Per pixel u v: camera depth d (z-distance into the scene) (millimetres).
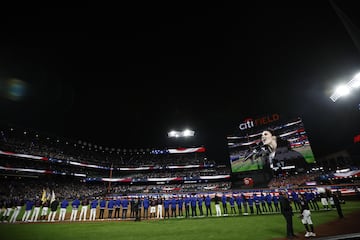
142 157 72875
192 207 21672
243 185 49750
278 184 45281
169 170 68125
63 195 47469
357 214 18797
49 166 54312
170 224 17406
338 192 29078
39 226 17094
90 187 57625
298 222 16672
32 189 45500
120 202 22562
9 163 47000
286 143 46812
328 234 12367
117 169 65375
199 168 67250
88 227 16484
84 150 67938
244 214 22031
